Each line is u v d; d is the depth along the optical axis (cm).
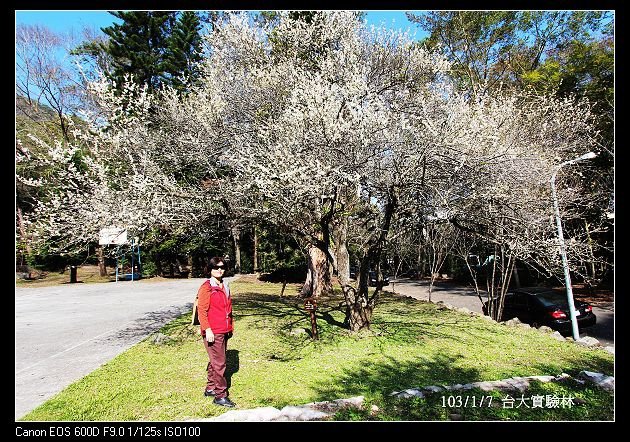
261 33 1198
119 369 563
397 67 1045
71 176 693
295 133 650
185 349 669
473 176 641
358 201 816
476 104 793
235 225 812
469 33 1992
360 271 764
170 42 2031
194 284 1955
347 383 500
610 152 1309
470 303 1541
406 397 445
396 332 768
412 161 634
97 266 2950
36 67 2386
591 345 713
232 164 744
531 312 983
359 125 621
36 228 750
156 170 737
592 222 1429
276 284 1886
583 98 1341
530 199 820
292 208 652
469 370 550
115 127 772
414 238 1273
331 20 1125
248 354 634
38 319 1004
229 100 913
